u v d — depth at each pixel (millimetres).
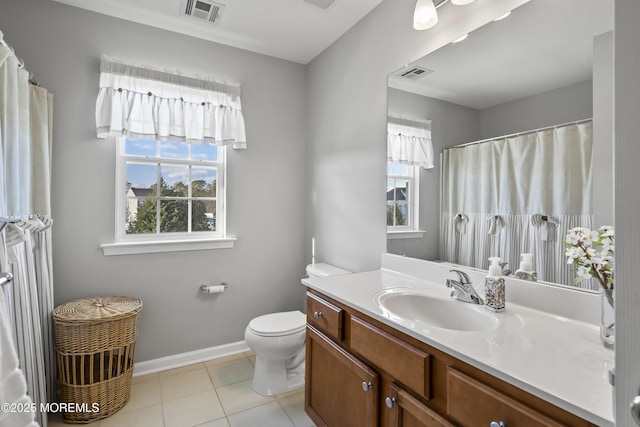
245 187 2607
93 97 2076
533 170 1239
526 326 1057
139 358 2242
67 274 2025
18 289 1361
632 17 480
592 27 1078
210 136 2355
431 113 1652
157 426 1725
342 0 1967
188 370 2307
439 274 1612
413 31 1756
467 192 1484
